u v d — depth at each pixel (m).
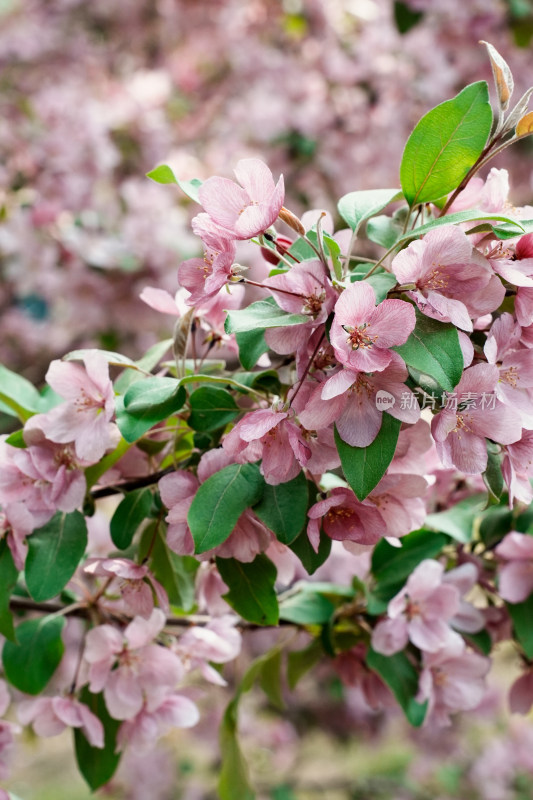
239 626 1.02
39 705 0.94
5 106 2.42
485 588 0.99
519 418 0.79
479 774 2.49
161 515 0.89
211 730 2.33
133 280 2.03
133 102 2.49
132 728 0.92
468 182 0.85
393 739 2.84
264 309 0.79
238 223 0.78
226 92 3.09
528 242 0.80
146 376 0.91
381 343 0.77
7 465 0.88
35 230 2.03
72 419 0.86
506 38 2.32
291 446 0.77
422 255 0.78
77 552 0.87
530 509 0.97
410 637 0.93
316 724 2.53
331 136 2.46
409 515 0.85
